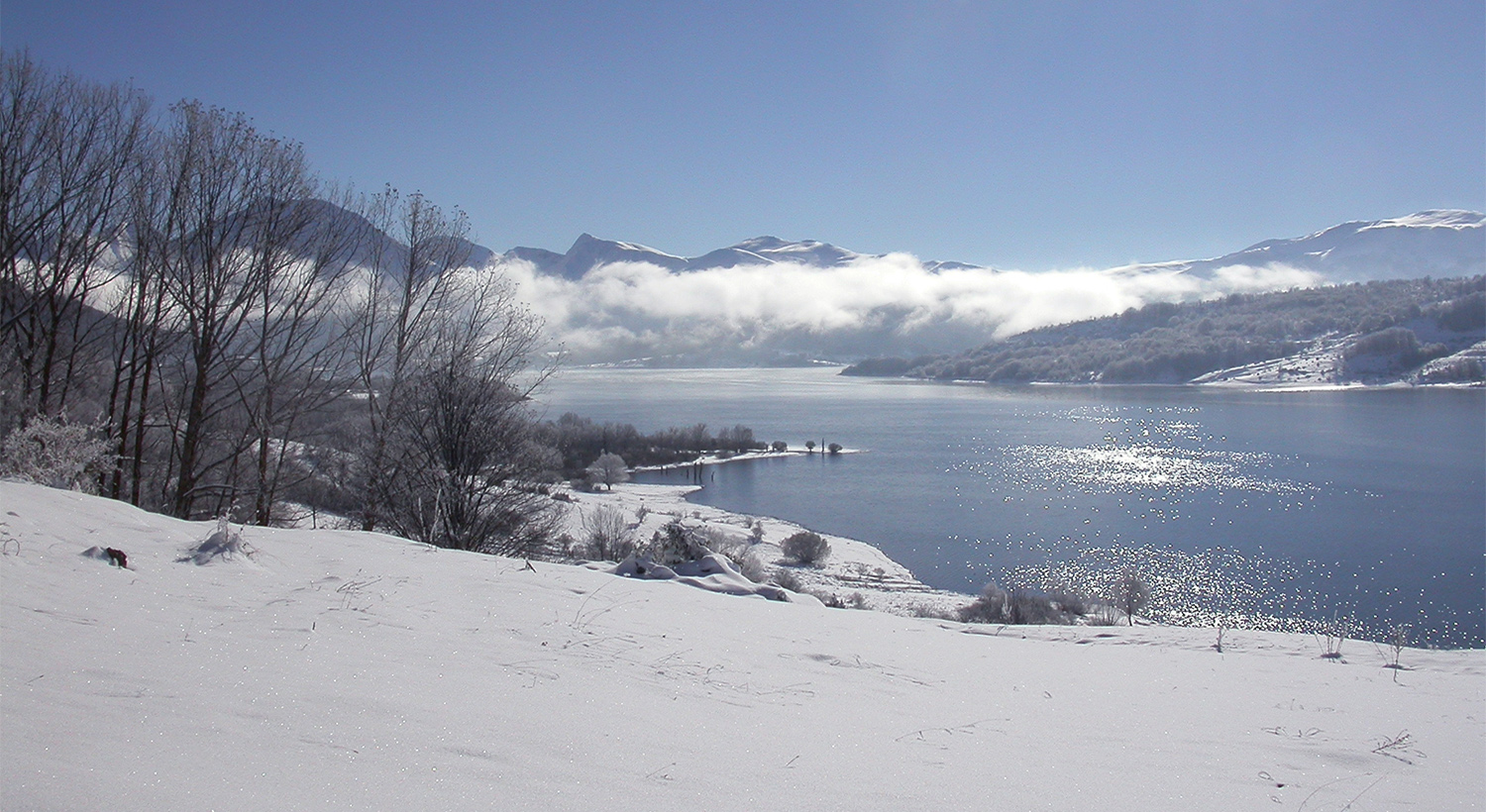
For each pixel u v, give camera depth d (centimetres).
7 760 280
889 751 420
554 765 342
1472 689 653
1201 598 3769
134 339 1720
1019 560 4544
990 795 365
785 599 1007
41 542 604
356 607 582
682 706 463
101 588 535
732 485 7381
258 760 313
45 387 1669
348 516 1720
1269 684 662
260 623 514
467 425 1641
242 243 1759
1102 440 9712
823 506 6281
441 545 1550
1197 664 735
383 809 282
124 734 320
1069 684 632
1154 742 477
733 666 579
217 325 1711
